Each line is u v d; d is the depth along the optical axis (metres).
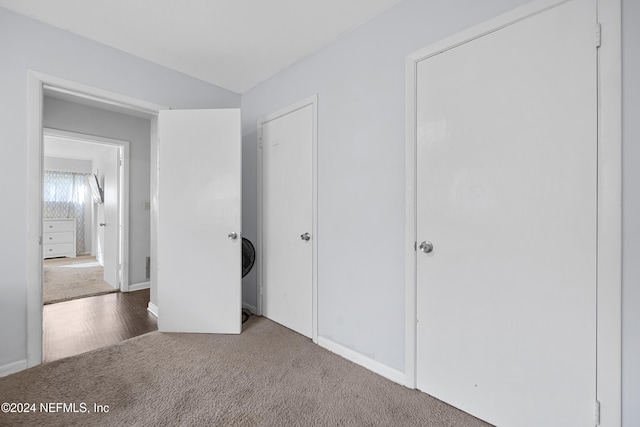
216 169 2.36
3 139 1.72
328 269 2.09
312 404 1.48
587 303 1.13
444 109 1.51
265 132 2.65
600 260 1.10
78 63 2.00
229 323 2.34
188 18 1.84
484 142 1.38
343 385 1.65
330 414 1.41
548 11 1.20
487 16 1.36
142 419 1.36
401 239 1.68
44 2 1.69
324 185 2.12
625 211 1.06
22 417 1.36
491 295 1.37
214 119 2.35
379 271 1.78
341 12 1.77
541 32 1.22
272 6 1.73
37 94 1.83
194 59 2.33
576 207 1.15
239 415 1.39
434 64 1.54
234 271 2.34
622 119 1.06
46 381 1.65
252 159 2.82
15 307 1.76
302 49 2.18
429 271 1.57
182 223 2.36
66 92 2.02
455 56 1.46
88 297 3.35
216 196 2.36
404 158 1.66
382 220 1.76
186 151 2.35
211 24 1.90
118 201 3.64
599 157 1.10
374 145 1.80
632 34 1.04
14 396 1.51
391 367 1.73
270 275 2.61
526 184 1.27
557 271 1.19
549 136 1.21
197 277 2.36
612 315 1.08
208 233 2.36
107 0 1.67
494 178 1.35
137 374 1.73
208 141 2.35
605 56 1.08
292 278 2.39
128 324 2.54
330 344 2.07
